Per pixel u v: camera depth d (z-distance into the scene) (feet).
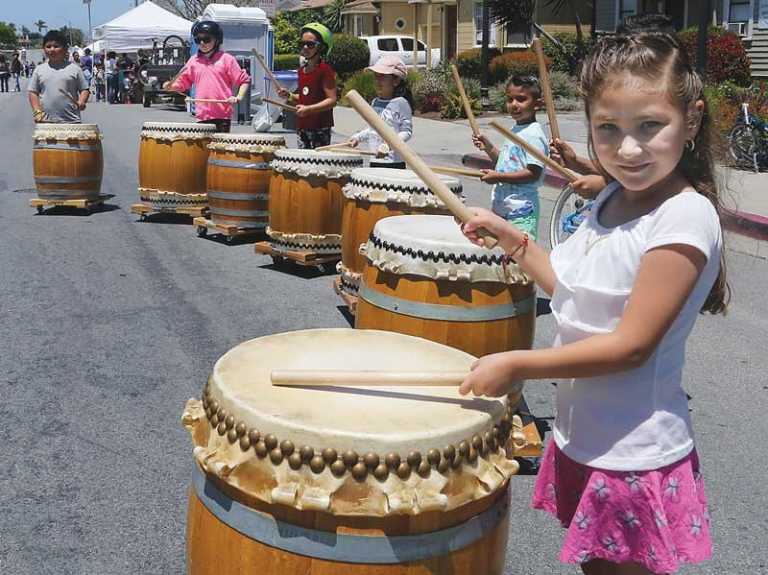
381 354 8.34
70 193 34.24
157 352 19.06
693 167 7.23
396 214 18.04
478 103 80.28
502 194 19.36
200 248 29.45
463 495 6.77
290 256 25.61
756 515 12.71
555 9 92.68
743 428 15.65
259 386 7.36
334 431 6.55
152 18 121.19
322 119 28.94
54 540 11.71
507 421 7.39
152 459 14.08
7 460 13.88
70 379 17.34
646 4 92.99
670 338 7.07
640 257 6.97
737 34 81.25
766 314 22.77
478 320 12.57
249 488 6.73
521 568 11.39
